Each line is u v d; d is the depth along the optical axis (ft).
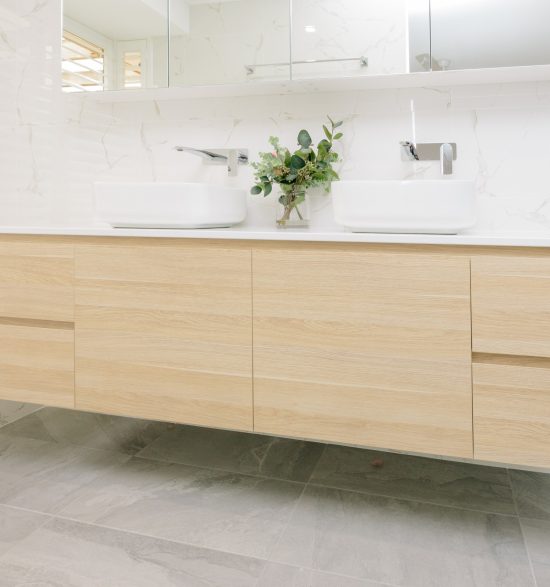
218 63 6.49
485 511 5.05
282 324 4.78
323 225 6.59
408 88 6.29
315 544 4.52
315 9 6.17
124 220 5.62
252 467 5.98
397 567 4.21
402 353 4.48
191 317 5.06
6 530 4.70
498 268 4.21
